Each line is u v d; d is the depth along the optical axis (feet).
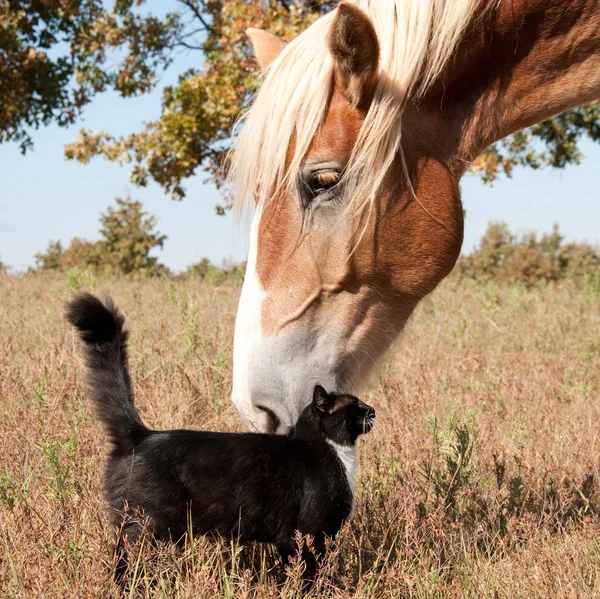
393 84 11.44
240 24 55.52
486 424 17.66
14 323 25.59
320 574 11.05
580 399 20.54
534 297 39.32
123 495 11.28
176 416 17.07
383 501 13.47
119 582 10.82
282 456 11.44
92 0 70.23
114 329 12.35
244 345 11.70
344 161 11.43
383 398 19.21
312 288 11.57
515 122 12.61
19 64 66.08
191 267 58.85
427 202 11.82
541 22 12.01
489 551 12.09
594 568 11.50
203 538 11.40
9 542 11.13
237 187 12.05
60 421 16.02
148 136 65.31
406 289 12.02
